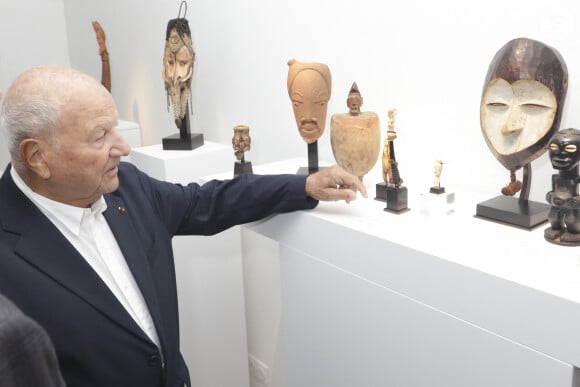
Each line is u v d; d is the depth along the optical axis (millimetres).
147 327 1361
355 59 1839
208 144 2439
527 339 1025
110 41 3326
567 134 1129
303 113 1692
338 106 1942
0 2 3672
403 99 1726
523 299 1012
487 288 1065
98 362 1239
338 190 1403
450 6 1541
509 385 1077
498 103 1274
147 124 3152
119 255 1361
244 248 2506
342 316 1422
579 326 941
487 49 1485
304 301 1534
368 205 1509
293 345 1632
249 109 2336
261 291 2473
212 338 2348
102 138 1223
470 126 1568
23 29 3777
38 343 560
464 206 1464
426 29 1612
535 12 1372
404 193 1433
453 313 1144
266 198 1472
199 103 2629
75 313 1208
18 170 1233
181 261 2186
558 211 1186
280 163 1991
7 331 540
